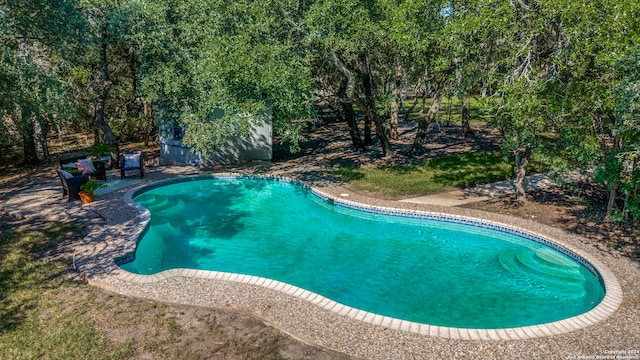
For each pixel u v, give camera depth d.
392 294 8.16
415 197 12.91
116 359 5.35
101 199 12.34
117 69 19.16
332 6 11.38
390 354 5.52
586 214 10.94
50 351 5.49
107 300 6.79
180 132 17.70
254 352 5.54
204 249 10.20
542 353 5.56
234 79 11.36
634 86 6.53
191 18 13.73
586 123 8.87
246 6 11.37
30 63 10.39
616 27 7.62
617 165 7.97
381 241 10.75
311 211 13.02
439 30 10.95
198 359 5.38
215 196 14.41
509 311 7.49
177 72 14.30
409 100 44.81
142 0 14.12
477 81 10.98
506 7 9.02
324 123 29.42
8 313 6.36
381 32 11.81
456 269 9.16
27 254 8.48
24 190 13.34
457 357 5.47
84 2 12.84
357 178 15.11
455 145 20.00
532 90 8.73
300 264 9.47
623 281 7.48
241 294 7.00
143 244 9.90
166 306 6.63
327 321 6.25
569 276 8.41
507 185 13.66
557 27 9.05
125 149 20.83
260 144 18.27
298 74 11.13
